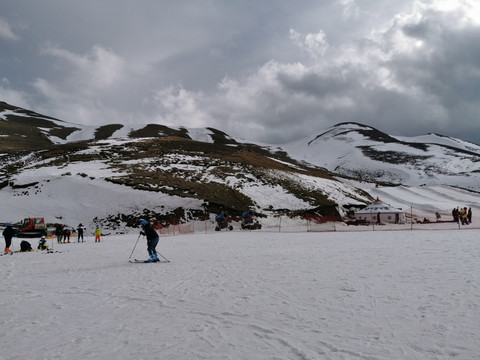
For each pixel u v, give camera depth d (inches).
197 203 2306.8
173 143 4798.2
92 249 946.1
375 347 179.8
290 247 761.0
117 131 7096.5
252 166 3602.4
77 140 6033.5
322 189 3329.2
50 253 856.3
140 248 900.6
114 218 2127.2
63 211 2212.1
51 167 2989.7
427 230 1257.4
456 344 176.4
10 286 405.7
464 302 250.1
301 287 334.0
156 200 2316.7
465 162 7214.6
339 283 341.4
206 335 213.6
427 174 6565.0
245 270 455.8
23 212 2190.0
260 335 209.2
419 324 210.2
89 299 324.8
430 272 370.3
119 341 208.2
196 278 413.7
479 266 393.1
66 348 200.2
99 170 2918.3
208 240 1141.1
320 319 233.3
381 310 244.1
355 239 919.0
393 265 431.2
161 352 187.9
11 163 3378.4
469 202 3415.4
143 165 3191.4
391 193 3831.2
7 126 5984.3
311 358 170.6
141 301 309.4
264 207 2507.4
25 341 214.5
